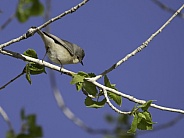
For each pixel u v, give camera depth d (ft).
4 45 33.60
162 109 33.17
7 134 26.35
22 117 26.20
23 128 26.13
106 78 34.81
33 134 25.98
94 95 34.47
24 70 36.27
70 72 35.81
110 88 34.47
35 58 36.65
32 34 33.01
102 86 34.50
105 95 33.81
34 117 26.27
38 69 36.50
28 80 36.32
